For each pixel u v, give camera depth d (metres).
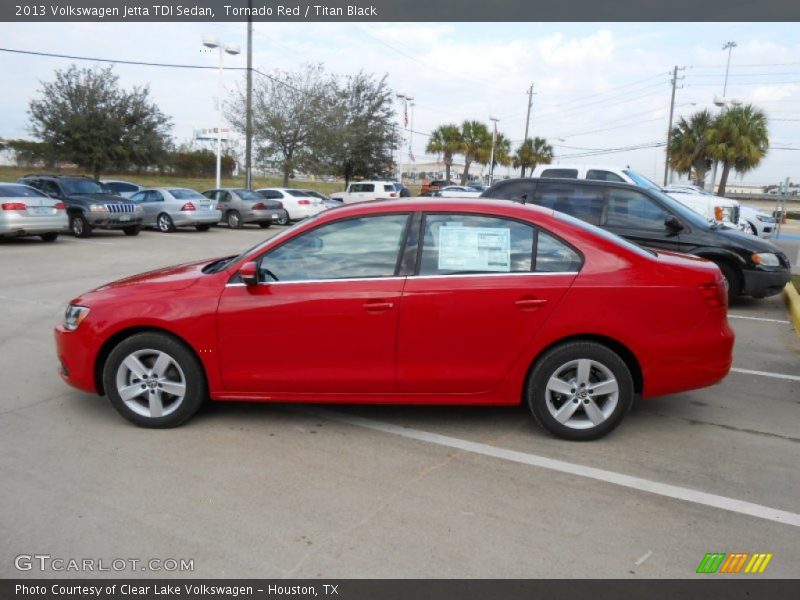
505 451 4.19
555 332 4.16
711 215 16.27
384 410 4.91
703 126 36.50
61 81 28.78
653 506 3.51
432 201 4.43
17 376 5.61
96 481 3.71
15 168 38.31
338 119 34.56
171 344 4.35
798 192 53.97
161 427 4.47
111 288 4.57
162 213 20.16
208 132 31.28
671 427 4.66
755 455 4.20
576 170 12.94
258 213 22.69
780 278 8.72
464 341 4.21
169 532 3.20
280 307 4.24
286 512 3.39
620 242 4.38
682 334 4.20
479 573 2.90
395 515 3.38
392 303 4.19
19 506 3.42
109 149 29.14
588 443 4.33
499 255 4.27
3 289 9.67
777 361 6.57
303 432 4.46
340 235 4.34
